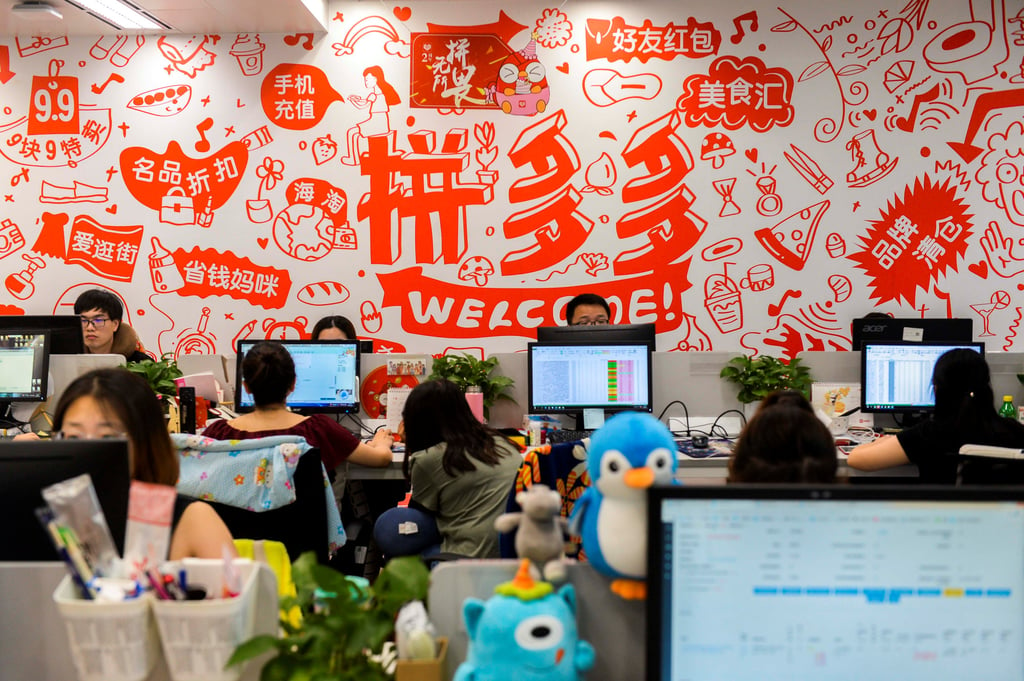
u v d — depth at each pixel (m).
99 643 0.98
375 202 5.12
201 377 3.91
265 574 1.08
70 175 5.14
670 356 3.74
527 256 5.14
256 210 5.13
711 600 1.00
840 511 1.00
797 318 5.13
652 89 5.09
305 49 5.09
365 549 3.49
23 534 1.12
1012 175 5.07
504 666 1.01
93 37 5.11
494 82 5.09
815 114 5.07
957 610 1.00
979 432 2.79
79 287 5.17
